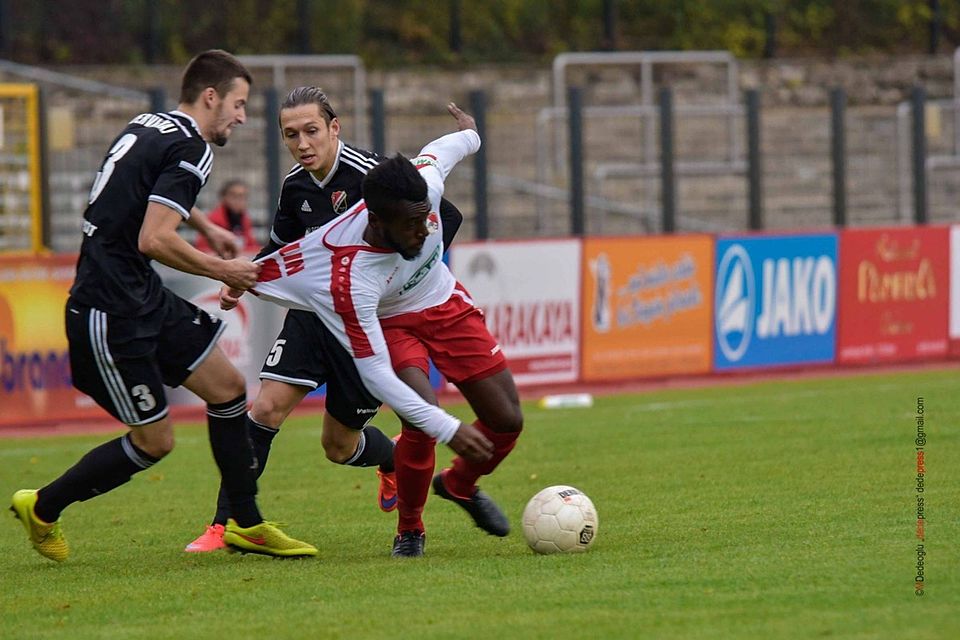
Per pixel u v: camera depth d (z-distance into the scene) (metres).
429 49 89.50
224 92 20.52
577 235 57.88
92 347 20.02
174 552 22.66
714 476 28.78
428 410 19.20
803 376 51.81
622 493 27.14
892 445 32.28
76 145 70.56
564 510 20.78
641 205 79.94
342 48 86.12
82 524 25.89
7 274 41.56
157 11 80.19
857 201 85.12
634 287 50.38
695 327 51.66
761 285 52.84
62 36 80.94
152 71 75.94
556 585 18.41
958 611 16.23
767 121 85.56
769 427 36.59
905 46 101.50
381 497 24.38
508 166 78.25
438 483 21.80
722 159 83.94
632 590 17.94
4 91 52.44
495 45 91.19
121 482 21.11
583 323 49.50
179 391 44.62
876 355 55.47
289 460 33.78
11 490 30.62
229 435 21.09
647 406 43.03
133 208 19.89
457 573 19.52
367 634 16.14
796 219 83.31
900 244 55.81
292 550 21.44
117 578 20.27
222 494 22.67
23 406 41.97
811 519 23.14
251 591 18.86
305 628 16.55
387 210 18.73
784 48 98.12
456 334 21.06
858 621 15.87
